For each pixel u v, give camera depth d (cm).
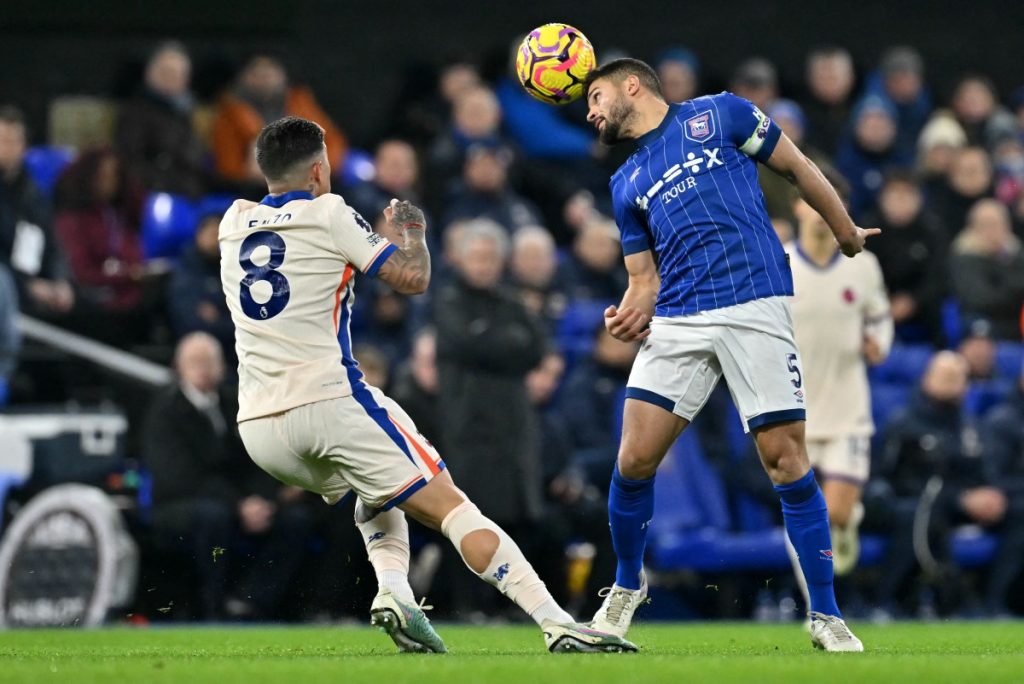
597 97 2395
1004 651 2450
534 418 4153
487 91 5481
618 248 5062
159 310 4622
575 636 2169
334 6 6556
